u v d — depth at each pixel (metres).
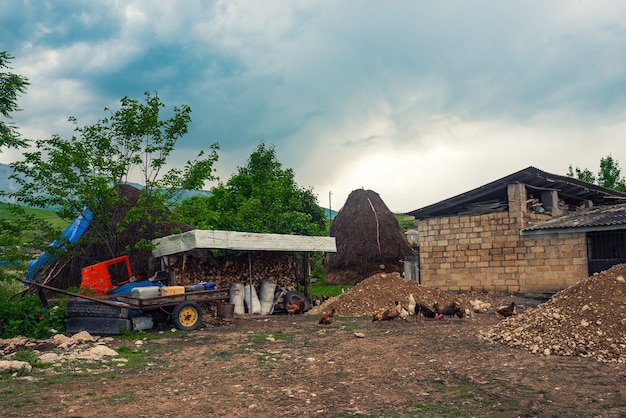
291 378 8.73
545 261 22.48
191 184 21.44
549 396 7.11
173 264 19.67
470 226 24.62
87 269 17.36
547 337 10.84
